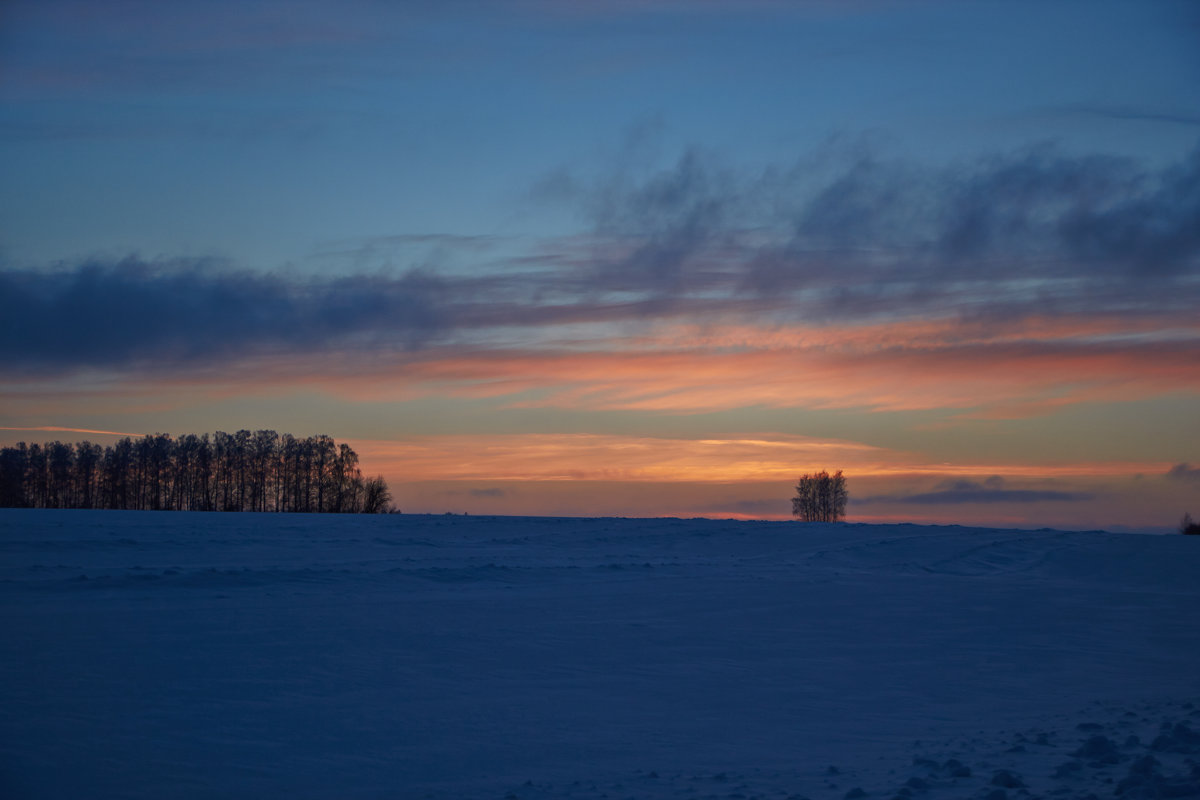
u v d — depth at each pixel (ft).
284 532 105.70
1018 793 18.79
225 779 22.04
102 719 27.02
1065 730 25.72
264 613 47.26
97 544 81.76
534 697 31.60
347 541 96.37
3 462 252.83
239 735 25.89
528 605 54.29
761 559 90.07
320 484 266.98
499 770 23.04
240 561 73.20
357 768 23.09
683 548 100.99
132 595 52.13
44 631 40.29
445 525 124.98
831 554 93.20
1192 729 24.03
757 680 35.12
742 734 26.91
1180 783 18.26
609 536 111.55
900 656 40.60
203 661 35.37
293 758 23.89
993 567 85.30
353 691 31.63
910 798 18.90
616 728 27.55
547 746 25.43
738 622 49.70
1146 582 75.77
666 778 21.93
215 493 263.29
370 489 269.44
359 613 48.62
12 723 26.32
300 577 62.64
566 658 38.86
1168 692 33.50
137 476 259.60
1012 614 54.29
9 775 21.86
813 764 23.30
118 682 31.60
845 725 28.14
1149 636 47.09
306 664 35.60
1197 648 43.62
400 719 28.09
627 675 35.70
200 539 90.79
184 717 27.58
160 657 35.78
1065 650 42.60
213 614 46.26
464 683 33.55
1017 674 36.88
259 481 265.54
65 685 30.94
